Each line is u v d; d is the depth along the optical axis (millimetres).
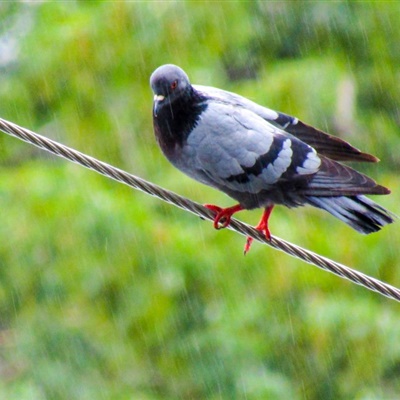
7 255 14617
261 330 14672
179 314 14680
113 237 14586
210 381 14406
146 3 16344
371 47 16844
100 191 14977
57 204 14703
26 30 17141
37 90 16594
